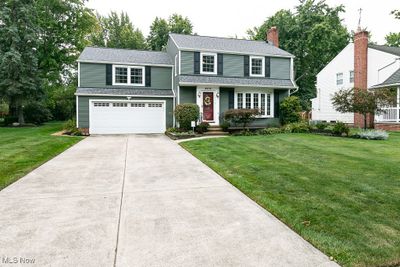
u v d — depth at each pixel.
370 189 5.02
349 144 10.91
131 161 8.07
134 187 5.43
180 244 3.16
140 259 2.85
